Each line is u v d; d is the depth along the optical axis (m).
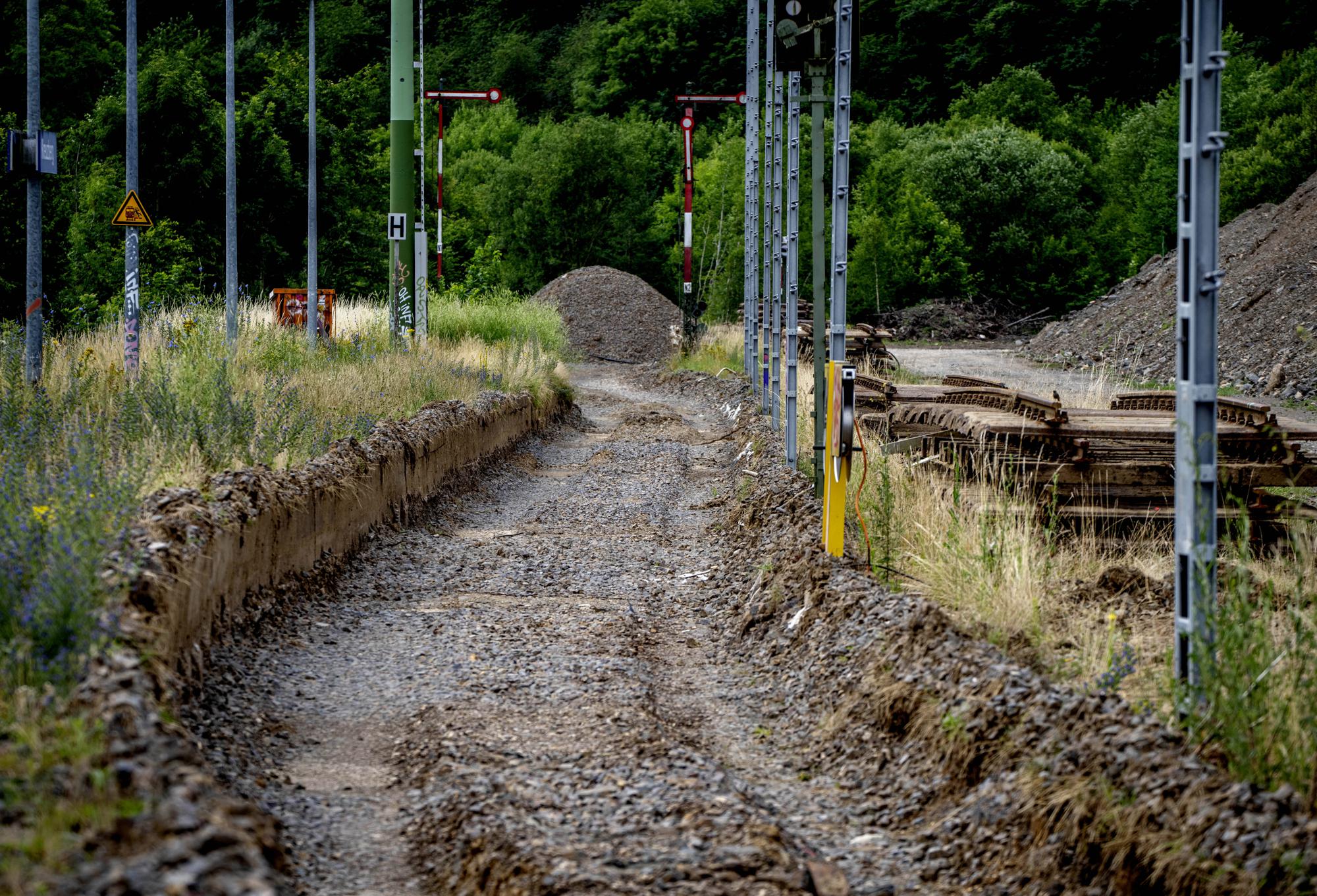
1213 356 16.14
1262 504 28.66
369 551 32.44
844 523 26.00
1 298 71.69
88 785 11.54
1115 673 17.58
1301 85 151.75
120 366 41.66
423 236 70.56
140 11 194.38
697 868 13.05
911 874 14.50
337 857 14.57
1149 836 12.82
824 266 33.16
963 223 184.12
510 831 14.02
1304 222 97.12
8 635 15.08
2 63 116.56
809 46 32.38
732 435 61.75
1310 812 13.16
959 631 19.31
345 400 41.03
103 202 93.38
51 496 19.58
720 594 29.67
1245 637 15.46
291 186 113.81
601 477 49.34
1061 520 28.58
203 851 10.46
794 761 18.77
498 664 23.00
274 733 18.81
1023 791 14.81
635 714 19.77
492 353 72.56
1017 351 127.56
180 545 19.72
